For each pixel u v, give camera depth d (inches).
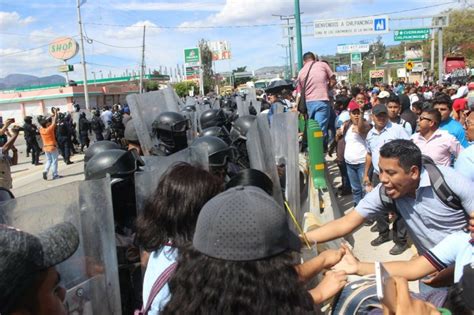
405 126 260.8
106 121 800.3
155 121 180.9
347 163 268.4
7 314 48.3
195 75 2751.0
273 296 53.8
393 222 217.8
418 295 90.4
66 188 77.0
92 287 80.7
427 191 113.3
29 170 674.8
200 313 54.6
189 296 56.1
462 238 96.4
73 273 77.4
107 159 114.3
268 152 154.0
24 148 1058.7
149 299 78.1
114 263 86.4
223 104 476.1
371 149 229.6
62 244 53.9
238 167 177.0
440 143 199.3
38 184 536.7
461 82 796.0
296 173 170.9
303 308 55.9
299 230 129.7
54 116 564.4
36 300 50.6
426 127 200.5
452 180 111.3
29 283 49.2
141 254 92.7
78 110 998.4
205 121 265.0
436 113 199.0
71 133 738.2
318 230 124.0
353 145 264.1
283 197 165.6
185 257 59.6
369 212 122.4
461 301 69.8
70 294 76.2
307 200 222.2
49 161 563.5
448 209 113.1
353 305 82.4
